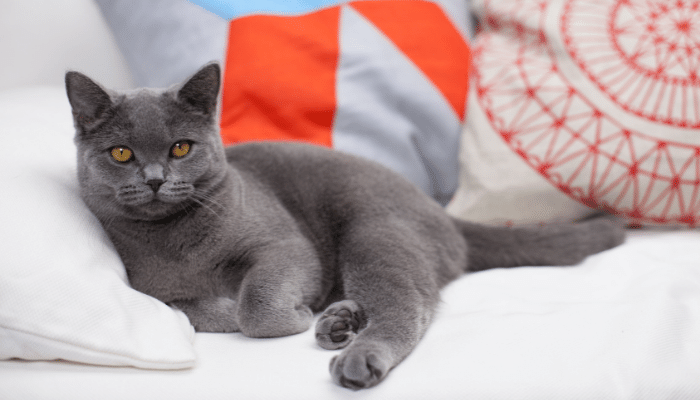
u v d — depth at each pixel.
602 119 1.42
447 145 1.58
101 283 0.92
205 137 1.10
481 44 1.64
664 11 1.50
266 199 1.23
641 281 1.11
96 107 1.04
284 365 0.88
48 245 0.91
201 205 1.11
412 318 0.98
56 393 0.80
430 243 1.22
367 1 1.65
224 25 1.59
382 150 1.55
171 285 1.12
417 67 1.58
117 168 1.05
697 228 1.47
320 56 1.56
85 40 1.66
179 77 1.58
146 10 1.61
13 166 1.02
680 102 1.38
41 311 0.85
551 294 1.13
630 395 0.80
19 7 1.59
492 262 1.35
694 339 0.88
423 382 0.82
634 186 1.39
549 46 1.53
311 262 1.16
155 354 0.85
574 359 0.85
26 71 1.59
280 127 1.55
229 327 1.06
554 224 1.42
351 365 0.81
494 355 0.87
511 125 1.48
